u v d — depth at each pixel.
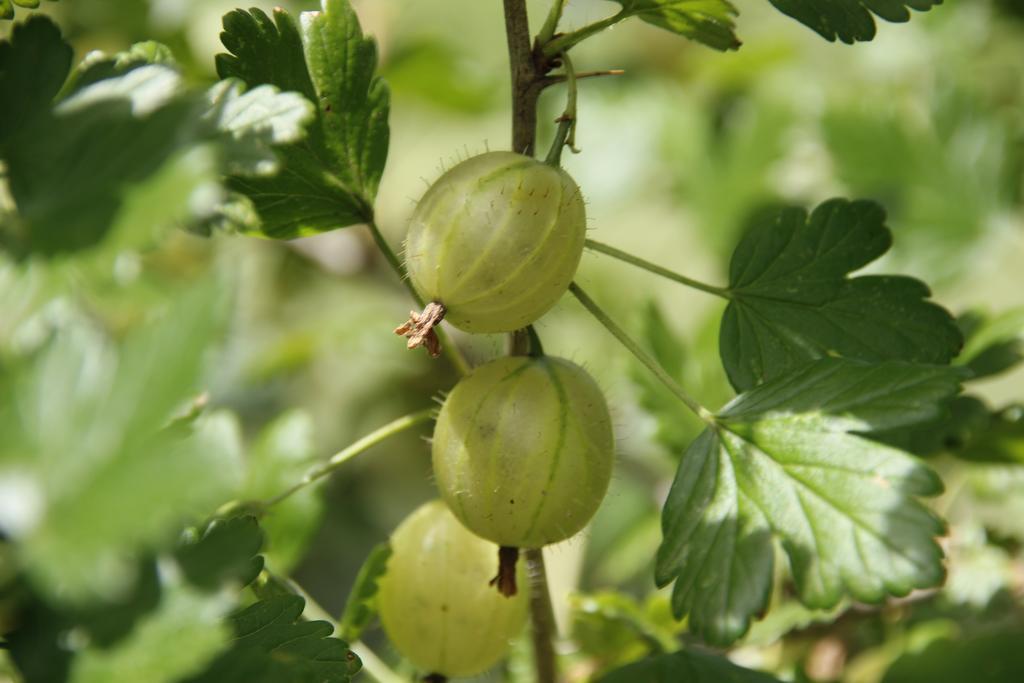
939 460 0.42
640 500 0.49
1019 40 0.52
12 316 0.30
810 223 0.37
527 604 0.37
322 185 0.36
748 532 0.34
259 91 0.32
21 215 0.30
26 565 0.29
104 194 0.30
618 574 0.46
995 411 0.39
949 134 0.45
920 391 0.34
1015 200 0.45
